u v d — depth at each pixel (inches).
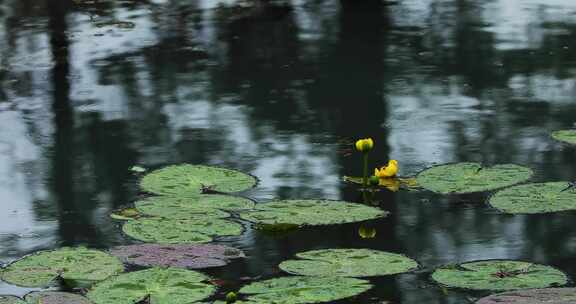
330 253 322.0
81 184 397.7
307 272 307.7
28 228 359.6
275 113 476.4
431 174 390.3
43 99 499.2
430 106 481.4
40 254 320.8
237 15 644.1
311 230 354.0
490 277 305.4
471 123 459.2
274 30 610.9
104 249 338.3
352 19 631.8
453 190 374.9
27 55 565.9
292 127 458.6
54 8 663.8
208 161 418.6
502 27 610.5
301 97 496.1
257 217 350.0
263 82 519.2
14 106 490.3
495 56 554.6
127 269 314.5
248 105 487.2
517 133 445.4
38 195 389.1
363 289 293.0
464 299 300.7
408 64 543.8
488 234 350.3
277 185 392.8
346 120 466.0
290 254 333.1
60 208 375.9
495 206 359.6
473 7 660.7
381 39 589.0
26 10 659.4
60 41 590.6
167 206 359.3
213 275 315.3
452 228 354.6
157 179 384.2
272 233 351.6
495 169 393.4
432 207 372.8
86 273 307.1
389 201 378.3
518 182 381.4
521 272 308.8
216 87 512.1
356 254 321.1
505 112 471.8
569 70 528.7
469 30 604.7
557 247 338.6
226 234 336.5
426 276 317.4
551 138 438.6
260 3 673.6
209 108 484.1
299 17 638.5
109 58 561.3
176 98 498.0
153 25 622.8
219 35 600.7
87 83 521.7
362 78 522.6
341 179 399.2
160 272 304.7
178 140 443.2
